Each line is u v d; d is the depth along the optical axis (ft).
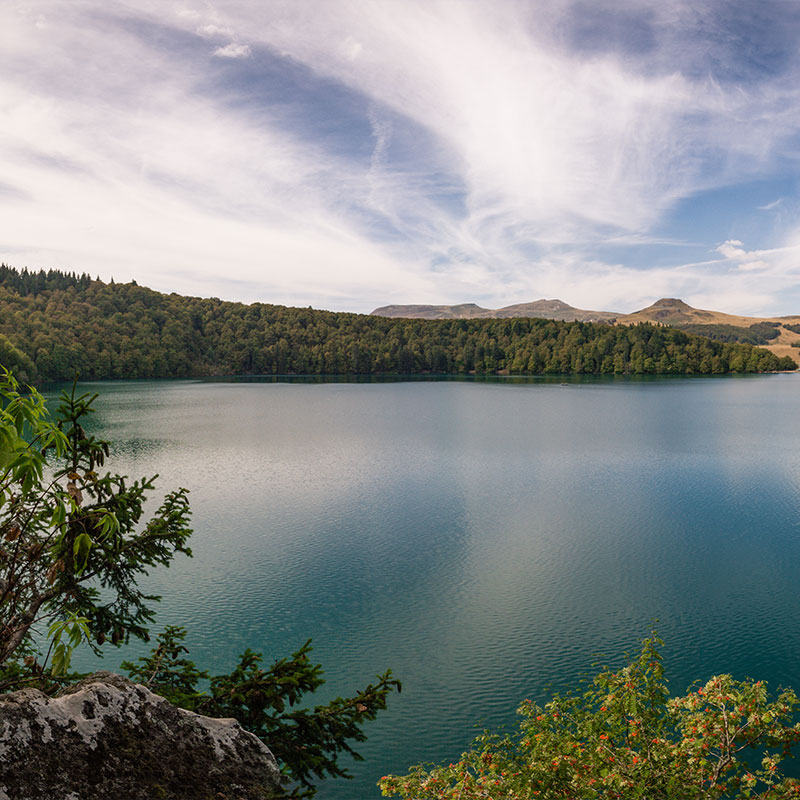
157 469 234.79
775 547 143.64
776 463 248.11
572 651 96.68
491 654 95.40
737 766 33.14
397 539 150.61
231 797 15.20
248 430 351.25
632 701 34.65
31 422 12.01
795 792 31.07
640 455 268.82
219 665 90.94
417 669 90.89
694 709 34.58
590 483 213.46
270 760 17.06
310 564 132.87
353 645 98.07
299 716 25.46
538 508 179.73
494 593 118.01
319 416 433.48
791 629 102.63
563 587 121.19
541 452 277.44
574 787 32.53
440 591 118.73
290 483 212.64
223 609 110.52
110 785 13.71
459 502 186.80
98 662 90.27
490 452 278.26
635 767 32.68
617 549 143.23
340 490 202.59
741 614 108.68
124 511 25.79
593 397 604.90
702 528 159.02
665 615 108.58
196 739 16.31
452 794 32.99
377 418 421.18
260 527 159.63
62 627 13.80
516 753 38.86
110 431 340.18
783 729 32.40
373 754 73.05
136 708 15.75
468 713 81.05
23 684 19.65
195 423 382.01
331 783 67.87
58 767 13.38
